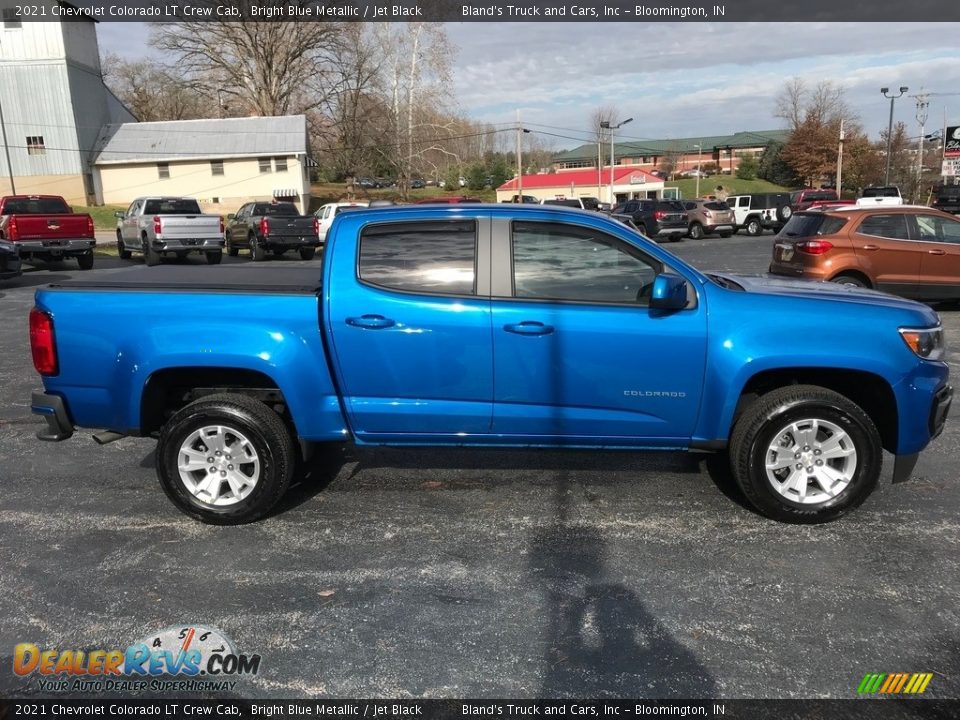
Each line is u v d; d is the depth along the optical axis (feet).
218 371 13.97
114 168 133.90
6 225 59.98
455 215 13.53
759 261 68.03
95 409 13.80
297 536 13.50
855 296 14.01
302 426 13.65
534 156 369.91
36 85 123.75
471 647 10.13
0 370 26.89
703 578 11.84
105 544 13.24
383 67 158.92
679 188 285.02
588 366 13.30
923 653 9.92
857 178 239.91
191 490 13.85
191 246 65.51
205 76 157.99
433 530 13.67
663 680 9.42
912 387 13.30
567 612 10.93
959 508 14.38
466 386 13.50
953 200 113.80
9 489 15.85
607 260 13.47
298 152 137.08
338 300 13.35
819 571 12.02
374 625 10.66
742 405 14.17
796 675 9.50
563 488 15.55
